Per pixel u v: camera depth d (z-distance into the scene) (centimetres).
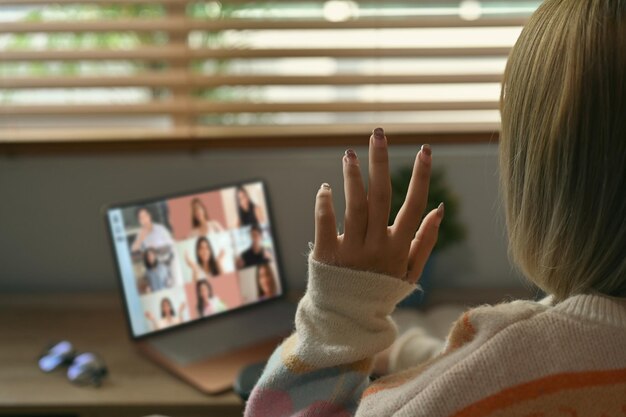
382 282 62
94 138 154
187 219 145
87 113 157
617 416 49
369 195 62
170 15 153
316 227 63
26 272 162
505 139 57
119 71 158
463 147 159
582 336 50
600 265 51
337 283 63
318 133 156
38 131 157
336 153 158
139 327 138
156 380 128
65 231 160
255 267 151
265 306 152
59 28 151
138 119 162
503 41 156
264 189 154
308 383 67
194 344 138
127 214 139
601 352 50
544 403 50
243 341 139
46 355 133
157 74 157
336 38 156
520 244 55
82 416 123
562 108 50
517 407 50
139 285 139
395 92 160
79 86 155
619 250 51
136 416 123
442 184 155
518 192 55
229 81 156
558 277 54
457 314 145
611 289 52
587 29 50
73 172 156
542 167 52
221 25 152
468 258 163
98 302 157
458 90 160
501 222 160
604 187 50
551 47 51
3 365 132
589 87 49
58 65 158
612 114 49
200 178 158
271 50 155
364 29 153
